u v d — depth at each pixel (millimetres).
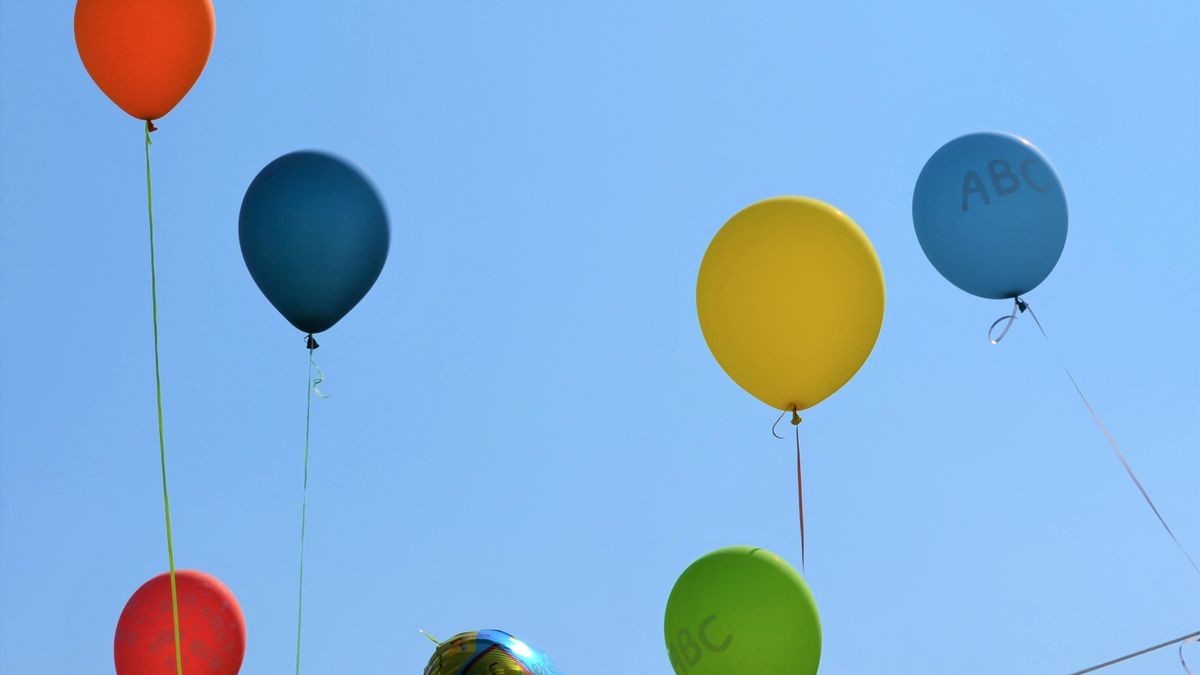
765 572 6770
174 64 7730
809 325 7172
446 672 6426
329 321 7867
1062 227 7918
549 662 6613
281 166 7789
